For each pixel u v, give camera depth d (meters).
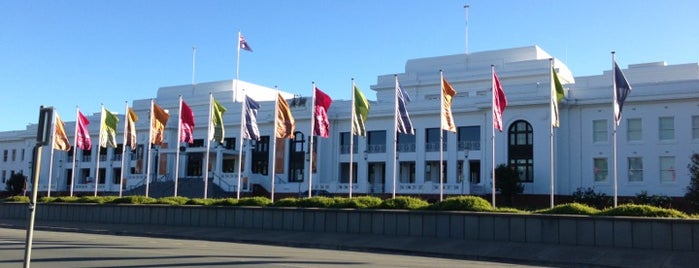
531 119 51.22
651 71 57.78
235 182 63.06
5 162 85.06
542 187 50.03
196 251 19.45
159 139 37.94
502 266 18.08
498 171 49.69
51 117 10.73
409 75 66.06
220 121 39.16
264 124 65.44
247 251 20.22
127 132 40.28
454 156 54.75
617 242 20.52
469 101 54.72
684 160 45.78
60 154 78.19
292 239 26.00
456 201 25.08
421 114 56.72
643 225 20.14
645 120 47.72
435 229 24.28
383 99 67.06
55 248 19.11
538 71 59.19
